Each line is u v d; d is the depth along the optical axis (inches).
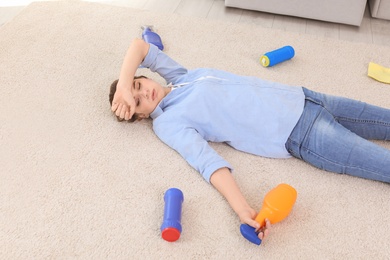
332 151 58.2
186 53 81.1
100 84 73.9
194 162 58.9
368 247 51.9
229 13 96.5
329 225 54.1
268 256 50.8
